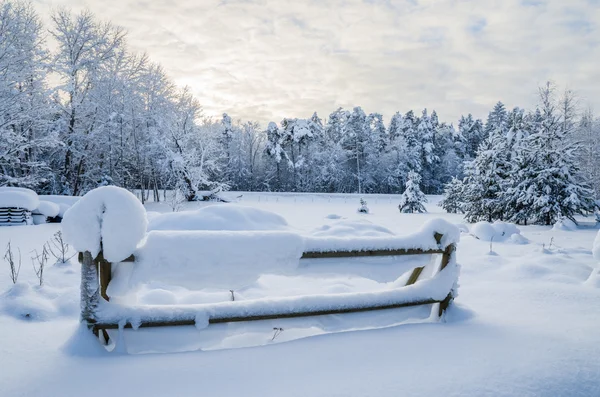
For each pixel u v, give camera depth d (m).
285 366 2.26
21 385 1.98
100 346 2.46
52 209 16.88
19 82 24.23
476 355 2.39
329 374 2.15
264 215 5.75
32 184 25.86
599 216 18.50
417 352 2.46
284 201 41.56
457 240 3.26
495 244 10.09
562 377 2.10
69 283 5.33
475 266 6.92
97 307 2.47
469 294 4.44
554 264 6.27
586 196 18.83
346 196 49.47
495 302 3.99
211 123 43.03
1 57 22.14
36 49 24.83
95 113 32.59
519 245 9.91
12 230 13.41
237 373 2.17
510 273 5.98
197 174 38.03
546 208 18.50
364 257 3.03
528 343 2.60
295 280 5.41
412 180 32.47
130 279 2.50
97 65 32.31
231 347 2.80
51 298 4.37
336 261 2.96
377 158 65.31
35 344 2.49
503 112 71.25
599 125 42.00
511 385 2.02
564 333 2.81
